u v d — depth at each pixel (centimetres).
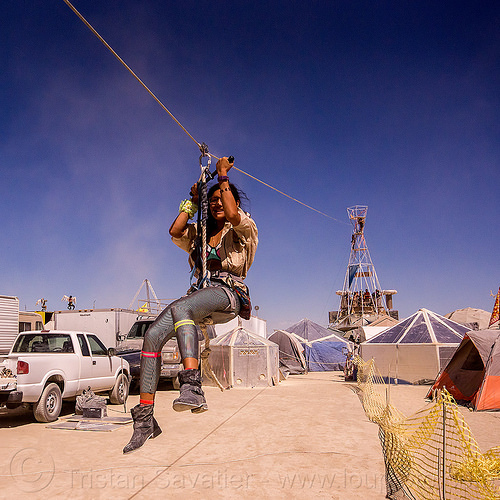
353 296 5700
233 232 257
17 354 995
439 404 469
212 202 271
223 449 745
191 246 287
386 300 5725
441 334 2066
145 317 2034
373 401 1366
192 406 182
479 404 1244
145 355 210
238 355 1952
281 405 1316
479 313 3697
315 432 891
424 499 472
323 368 3253
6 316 1655
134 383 1692
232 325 2969
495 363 1306
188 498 504
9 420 1052
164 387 1747
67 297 2833
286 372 2708
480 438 817
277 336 3288
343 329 5009
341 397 1536
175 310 210
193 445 775
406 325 2200
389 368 1891
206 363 258
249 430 916
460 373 1488
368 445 771
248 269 260
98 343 1268
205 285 242
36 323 2384
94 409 1036
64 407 1256
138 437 206
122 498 502
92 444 787
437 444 728
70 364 1089
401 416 974
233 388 1892
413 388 1861
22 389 948
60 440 820
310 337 3488
